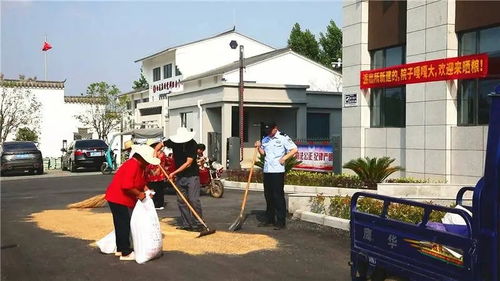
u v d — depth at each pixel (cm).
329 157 1755
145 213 709
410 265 457
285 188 1511
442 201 977
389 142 1539
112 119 3747
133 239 710
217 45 3431
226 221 1015
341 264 686
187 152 905
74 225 992
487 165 386
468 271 392
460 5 1315
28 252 769
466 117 1316
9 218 1096
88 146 2652
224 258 720
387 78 1514
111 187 730
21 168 2439
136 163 719
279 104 2530
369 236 520
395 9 1529
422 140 1398
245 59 3212
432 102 1366
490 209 381
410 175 1439
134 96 4153
